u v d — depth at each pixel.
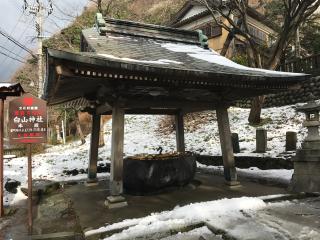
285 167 8.41
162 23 26.09
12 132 5.18
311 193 6.15
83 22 20.55
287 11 13.37
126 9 22.81
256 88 6.79
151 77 5.57
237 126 14.87
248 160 9.70
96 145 8.65
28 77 24.72
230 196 6.24
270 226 4.44
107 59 4.94
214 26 22.77
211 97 7.43
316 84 14.94
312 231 4.15
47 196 8.30
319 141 6.27
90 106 8.27
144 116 23.34
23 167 12.50
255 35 23.67
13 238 5.21
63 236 5.19
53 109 25.59
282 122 13.79
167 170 6.84
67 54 4.55
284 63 16.47
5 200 8.01
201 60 7.39
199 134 15.62
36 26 16.95
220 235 4.35
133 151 14.38
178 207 5.55
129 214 5.34
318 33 21.36
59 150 19.48
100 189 8.05
